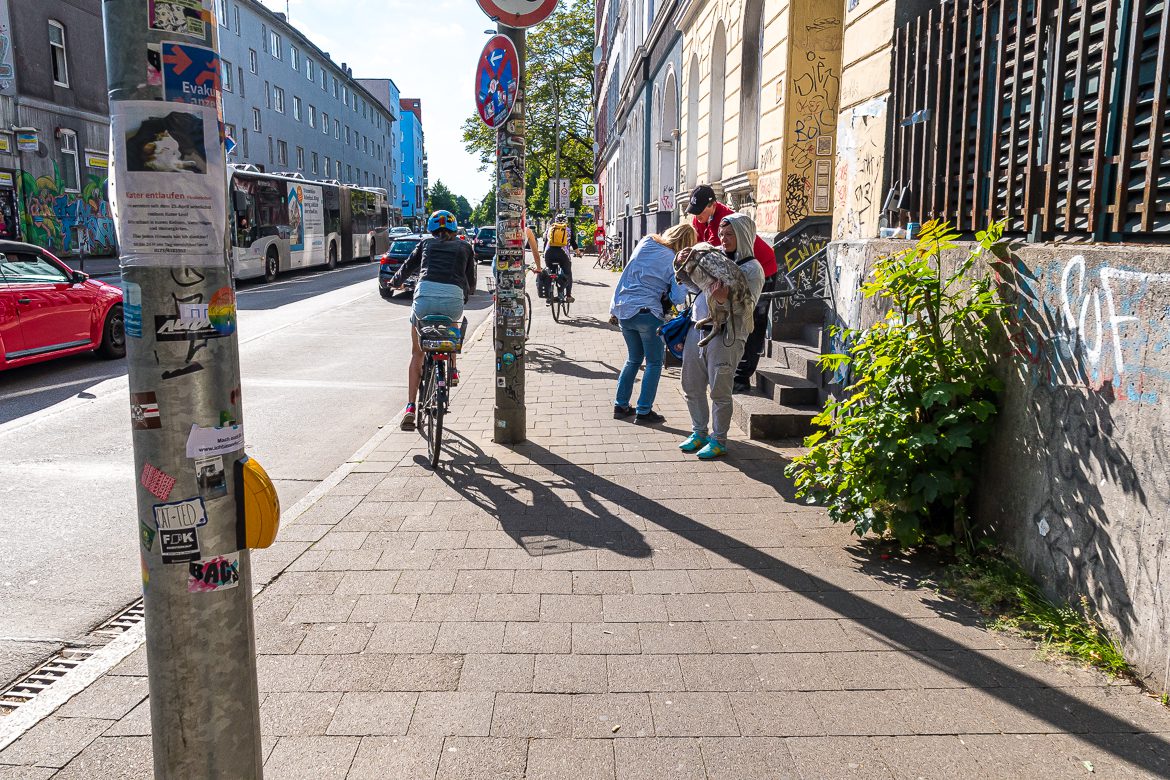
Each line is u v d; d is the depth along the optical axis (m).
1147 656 3.02
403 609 3.72
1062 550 3.53
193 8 1.76
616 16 34.12
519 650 3.36
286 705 2.97
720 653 3.32
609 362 10.48
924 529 4.40
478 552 4.36
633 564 4.20
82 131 28.47
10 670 3.35
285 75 51.50
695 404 6.16
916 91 5.43
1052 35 3.87
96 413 7.77
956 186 4.93
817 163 8.75
